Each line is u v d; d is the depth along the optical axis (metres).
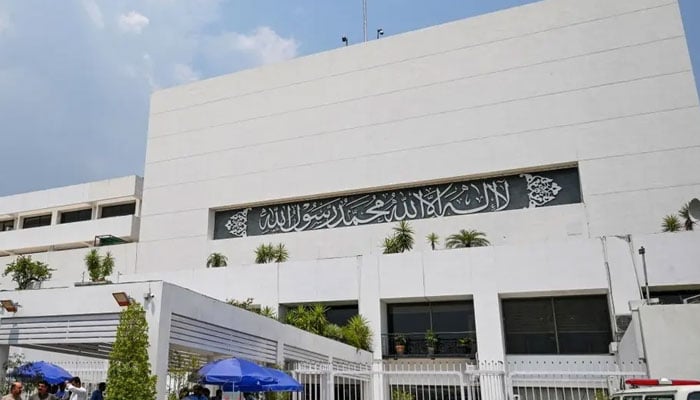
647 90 31.69
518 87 34.50
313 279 31.72
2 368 13.43
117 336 11.38
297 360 18.94
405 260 30.17
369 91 38.22
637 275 25.89
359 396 20.67
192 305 12.88
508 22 35.91
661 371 15.63
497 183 33.91
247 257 38.00
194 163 42.25
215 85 43.59
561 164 32.47
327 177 37.56
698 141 29.95
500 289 27.88
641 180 30.50
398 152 36.16
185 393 12.95
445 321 30.03
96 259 42.91
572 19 34.41
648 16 32.81
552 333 27.91
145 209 42.84
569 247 27.38
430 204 34.97
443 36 37.31
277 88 41.25
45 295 13.15
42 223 51.31
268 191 39.06
